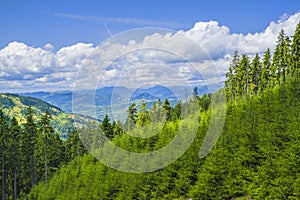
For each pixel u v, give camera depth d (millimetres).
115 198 57125
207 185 47188
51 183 71000
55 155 88500
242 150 48500
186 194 49375
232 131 51906
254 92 75500
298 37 71562
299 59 71250
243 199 44906
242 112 54219
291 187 40438
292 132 44844
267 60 76938
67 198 63469
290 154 42094
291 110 49250
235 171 47656
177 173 51375
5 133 84875
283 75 72750
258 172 44750
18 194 83375
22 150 85812
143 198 53219
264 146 46406
